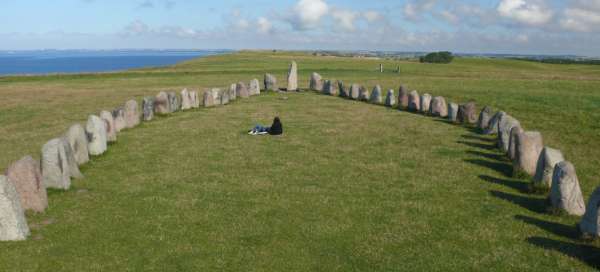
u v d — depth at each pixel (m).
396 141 23.66
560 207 13.59
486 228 12.64
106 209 13.98
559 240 11.90
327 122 29.11
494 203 14.64
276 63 95.88
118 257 10.91
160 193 15.45
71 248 11.37
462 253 11.17
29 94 43.72
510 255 11.07
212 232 12.30
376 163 19.30
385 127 27.52
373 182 16.73
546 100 35.34
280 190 15.76
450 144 23.00
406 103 35.34
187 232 12.31
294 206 14.23
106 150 21.22
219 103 36.97
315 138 24.27
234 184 16.44
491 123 25.44
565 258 10.91
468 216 13.55
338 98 41.44
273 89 46.53
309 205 14.32
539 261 10.80
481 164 19.25
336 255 11.05
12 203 11.76
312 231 12.37
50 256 10.94
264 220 13.12
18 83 54.22
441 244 11.66
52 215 13.50
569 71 88.50
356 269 10.40
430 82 52.00
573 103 33.47
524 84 48.56
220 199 14.85
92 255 11.02
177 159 19.91
